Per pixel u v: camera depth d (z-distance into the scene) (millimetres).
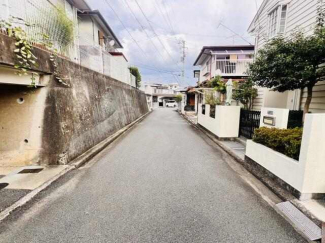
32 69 3375
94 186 3283
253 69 5539
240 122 6969
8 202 2656
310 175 2615
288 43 4574
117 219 2375
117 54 16703
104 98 7652
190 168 4238
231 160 4871
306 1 5992
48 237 2053
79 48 6578
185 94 23672
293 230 2205
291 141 2986
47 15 4414
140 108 18109
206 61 17438
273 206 2707
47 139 4051
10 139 4008
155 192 3096
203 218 2418
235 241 2031
